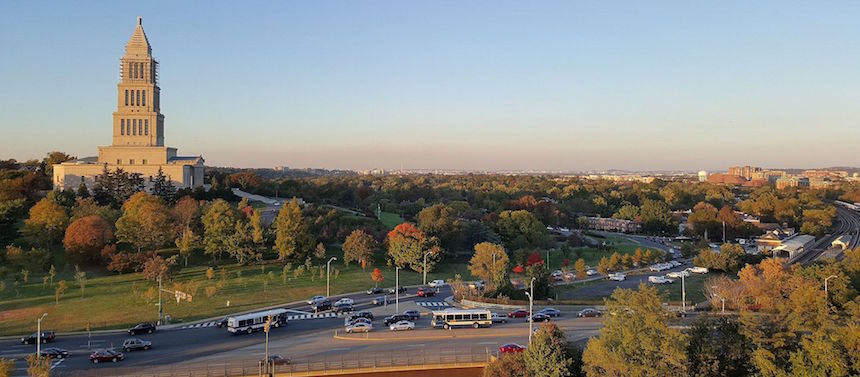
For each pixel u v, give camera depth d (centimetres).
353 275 12238
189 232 12425
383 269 13238
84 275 10444
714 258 13862
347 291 10894
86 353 6819
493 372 5797
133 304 9338
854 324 5459
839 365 4978
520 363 5800
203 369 6047
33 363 5575
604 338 5591
